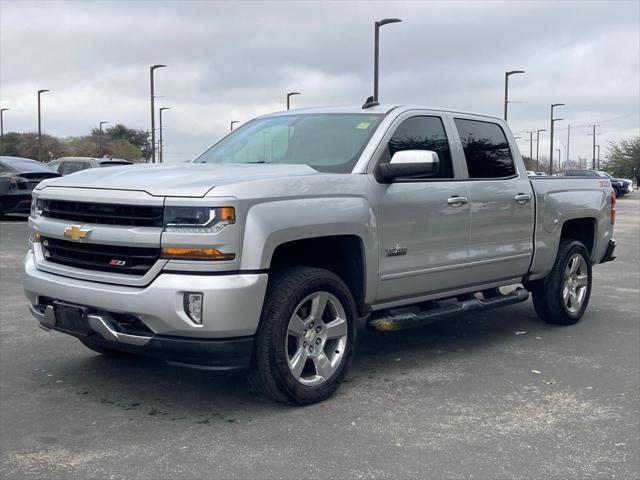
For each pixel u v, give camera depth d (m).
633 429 4.47
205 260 4.21
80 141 80.94
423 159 5.12
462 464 3.89
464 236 5.96
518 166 6.75
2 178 17.86
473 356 6.20
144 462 3.87
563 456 4.02
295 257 5.11
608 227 8.04
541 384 5.39
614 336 7.02
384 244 5.25
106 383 5.27
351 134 5.52
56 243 4.93
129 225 4.43
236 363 4.40
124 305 4.34
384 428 4.41
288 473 3.75
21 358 5.88
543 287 7.28
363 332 7.10
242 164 5.41
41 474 3.72
